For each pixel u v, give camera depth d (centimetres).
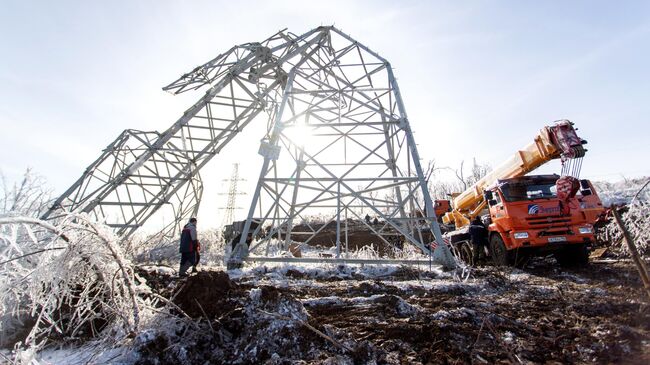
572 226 1043
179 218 1633
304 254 1606
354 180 1062
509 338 411
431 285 723
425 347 390
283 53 1486
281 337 390
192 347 399
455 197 1609
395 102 1216
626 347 377
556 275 924
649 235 1005
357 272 946
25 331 459
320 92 1227
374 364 348
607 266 998
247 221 1085
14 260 373
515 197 1088
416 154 1076
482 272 891
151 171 1434
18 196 684
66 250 404
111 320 453
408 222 1281
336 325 461
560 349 384
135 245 1393
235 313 441
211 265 1423
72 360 399
